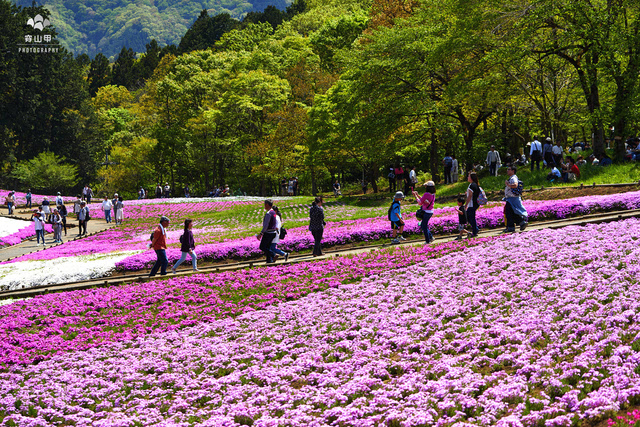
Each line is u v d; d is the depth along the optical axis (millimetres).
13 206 44938
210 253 19562
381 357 8945
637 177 22094
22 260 24750
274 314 12078
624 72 26469
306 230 22141
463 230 16312
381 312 10945
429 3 37844
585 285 10062
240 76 64562
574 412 6277
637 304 8695
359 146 42000
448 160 34406
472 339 8703
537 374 7246
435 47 32906
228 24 119375
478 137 39625
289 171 59938
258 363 9602
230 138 66875
